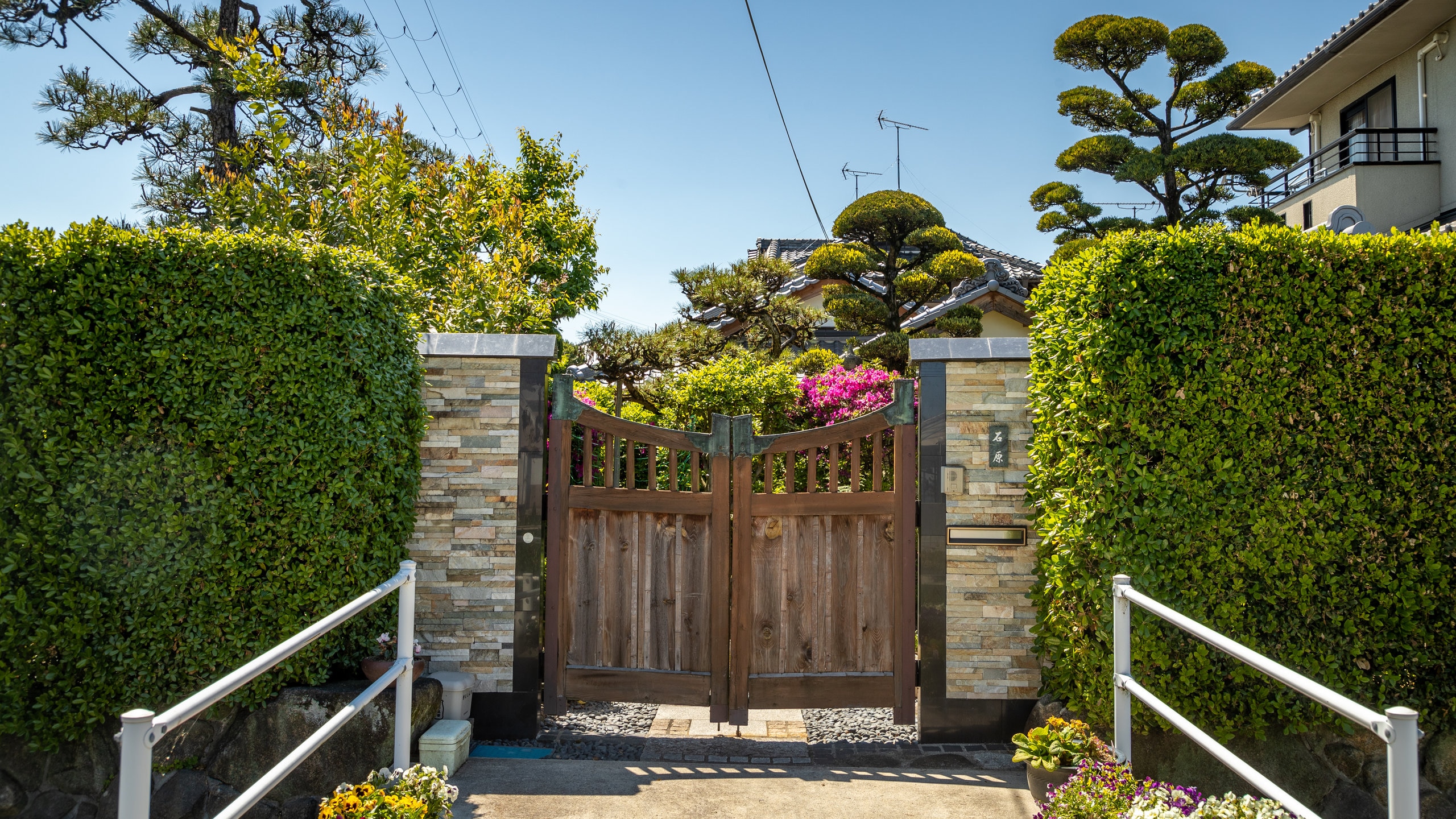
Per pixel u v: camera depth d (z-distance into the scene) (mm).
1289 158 14609
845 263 16141
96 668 4289
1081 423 4746
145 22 11477
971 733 5324
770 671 5426
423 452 5398
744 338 17016
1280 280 4613
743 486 5410
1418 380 4566
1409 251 4613
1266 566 4504
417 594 5379
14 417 4129
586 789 4504
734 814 4211
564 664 5430
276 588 4516
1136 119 16188
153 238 4465
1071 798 3578
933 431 5375
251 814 4461
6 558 4066
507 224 9797
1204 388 4582
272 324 4543
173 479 4336
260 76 8305
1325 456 4559
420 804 3564
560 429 5473
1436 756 4539
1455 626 4504
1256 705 4512
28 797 4434
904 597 5375
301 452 4559
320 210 8156
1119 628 3896
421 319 6930
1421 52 13586
